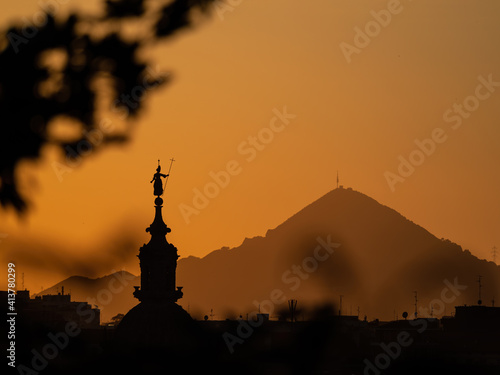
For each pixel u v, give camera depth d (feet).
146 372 136.15
